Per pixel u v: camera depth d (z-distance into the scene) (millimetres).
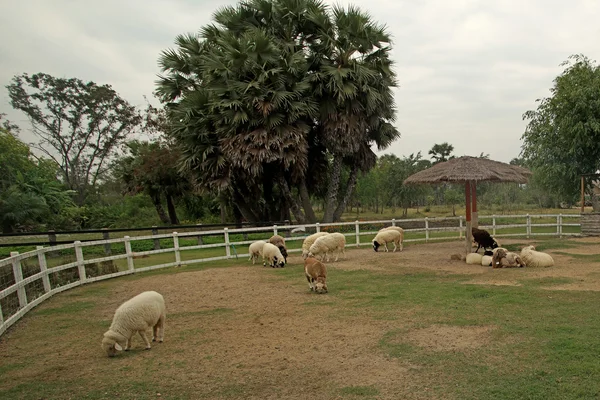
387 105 21297
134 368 4684
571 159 20219
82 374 4555
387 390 3885
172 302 8008
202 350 5223
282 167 20047
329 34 19047
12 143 34656
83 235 22562
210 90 17703
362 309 6855
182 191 29547
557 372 4062
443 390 3822
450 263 11227
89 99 45125
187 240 20812
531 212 34562
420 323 5918
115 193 50969
